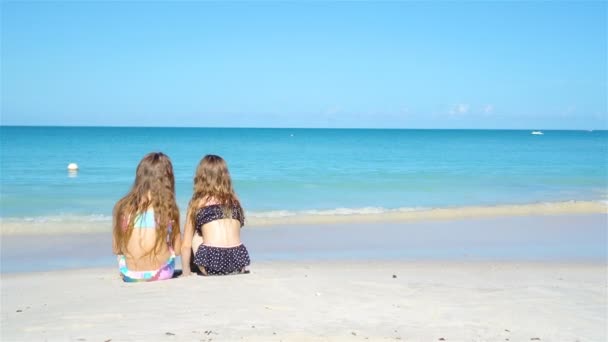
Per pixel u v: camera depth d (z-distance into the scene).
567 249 10.39
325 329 4.54
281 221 13.45
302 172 26.67
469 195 18.86
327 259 9.36
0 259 9.31
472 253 9.96
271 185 21.25
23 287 6.52
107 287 6.02
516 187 21.19
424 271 8.12
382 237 11.59
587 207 16.16
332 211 15.09
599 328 4.77
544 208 15.91
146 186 6.02
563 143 74.56
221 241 6.34
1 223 12.75
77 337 4.27
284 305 5.26
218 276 6.30
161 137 86.56
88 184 21.09
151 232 6.01
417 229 12.62
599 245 10.84
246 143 64.56
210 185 6.34
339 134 137.12
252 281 6.17
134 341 4.16
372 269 8.38
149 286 5.89
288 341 4.19
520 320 4.97
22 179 22.77
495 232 12.30
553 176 25.25
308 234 11.88
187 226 6.37
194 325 4.58
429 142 76.00
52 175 24.34
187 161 32.94
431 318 4.97
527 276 7.56
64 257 9.54
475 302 5.62
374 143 70.00
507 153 45.47
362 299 5.63
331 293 5.84
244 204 16.48
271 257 9.53
